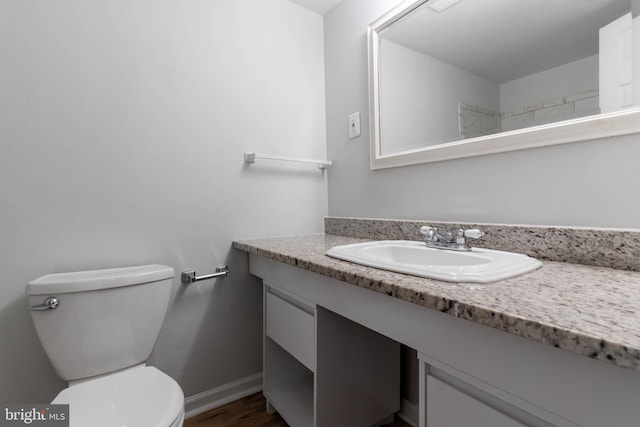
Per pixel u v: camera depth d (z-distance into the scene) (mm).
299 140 1729
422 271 722
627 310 487
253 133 1572
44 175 1099
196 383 1430
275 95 1645
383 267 806
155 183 1312
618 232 780
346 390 1183
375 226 1487
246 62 1551
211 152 1449
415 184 1333
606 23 822
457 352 611
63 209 1131
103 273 1117
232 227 1510
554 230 891
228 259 1502
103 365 1028
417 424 1327
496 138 1033
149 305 1109
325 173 1816
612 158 813
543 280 679
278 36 1659
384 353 1288
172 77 1350
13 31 1052
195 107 1406
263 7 1612
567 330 412
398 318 740
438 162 1238
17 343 1065
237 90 1523
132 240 1264
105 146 1206
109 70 1214
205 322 1448
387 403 1304
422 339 682
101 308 1015
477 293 584
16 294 1060
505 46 1031
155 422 752
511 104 1015
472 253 966
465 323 596
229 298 1513
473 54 1114
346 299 917
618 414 415
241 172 1536
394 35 1404
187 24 1389
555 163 917
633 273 737
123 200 1243
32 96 1078
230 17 1507
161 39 1326
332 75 1775
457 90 1163
